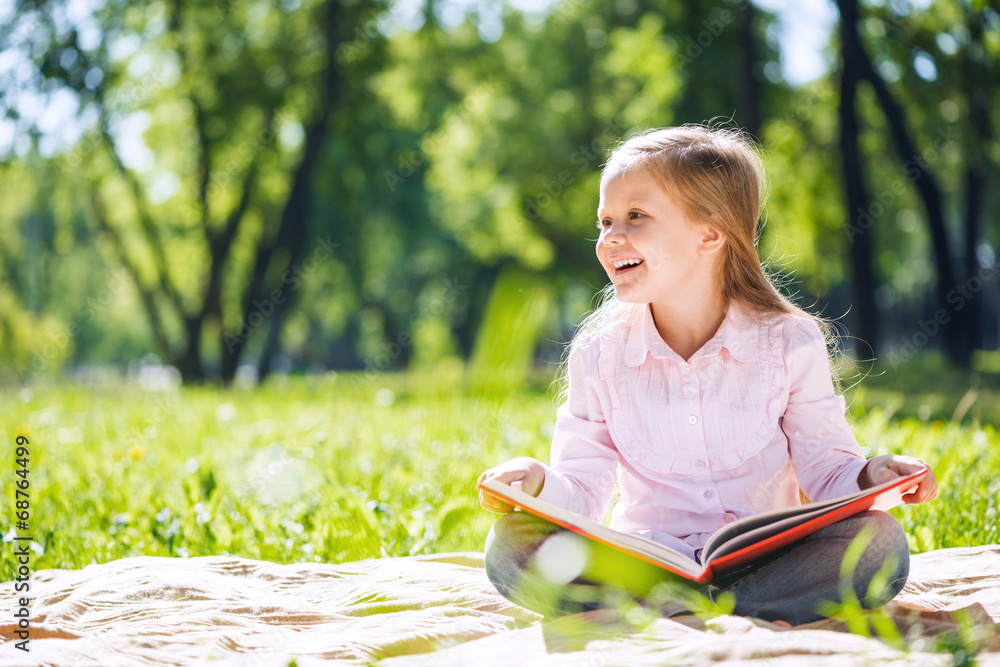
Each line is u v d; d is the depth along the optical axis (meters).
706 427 2.14
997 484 3.64
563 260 21.91
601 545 1.86
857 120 13.55
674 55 15.62
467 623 1.92
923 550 3.02
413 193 24.09
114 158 16.14
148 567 2.58
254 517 3.40
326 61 16.19
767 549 1.78
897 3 12.98
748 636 1.56
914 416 7.07
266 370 17.62
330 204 21.88
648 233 2.13
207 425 7.02
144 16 15.14
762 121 14.52
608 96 19.22
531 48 19.56
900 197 19.64
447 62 18.89
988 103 12.98
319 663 1.62
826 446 2.14
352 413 7.57
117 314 35.62
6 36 13.62
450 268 27.95
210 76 15.98
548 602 1.91
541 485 2.04
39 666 1.54
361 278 25.19
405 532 3.21
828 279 18.83
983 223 22.28
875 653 1.47
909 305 27.91
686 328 2.23
